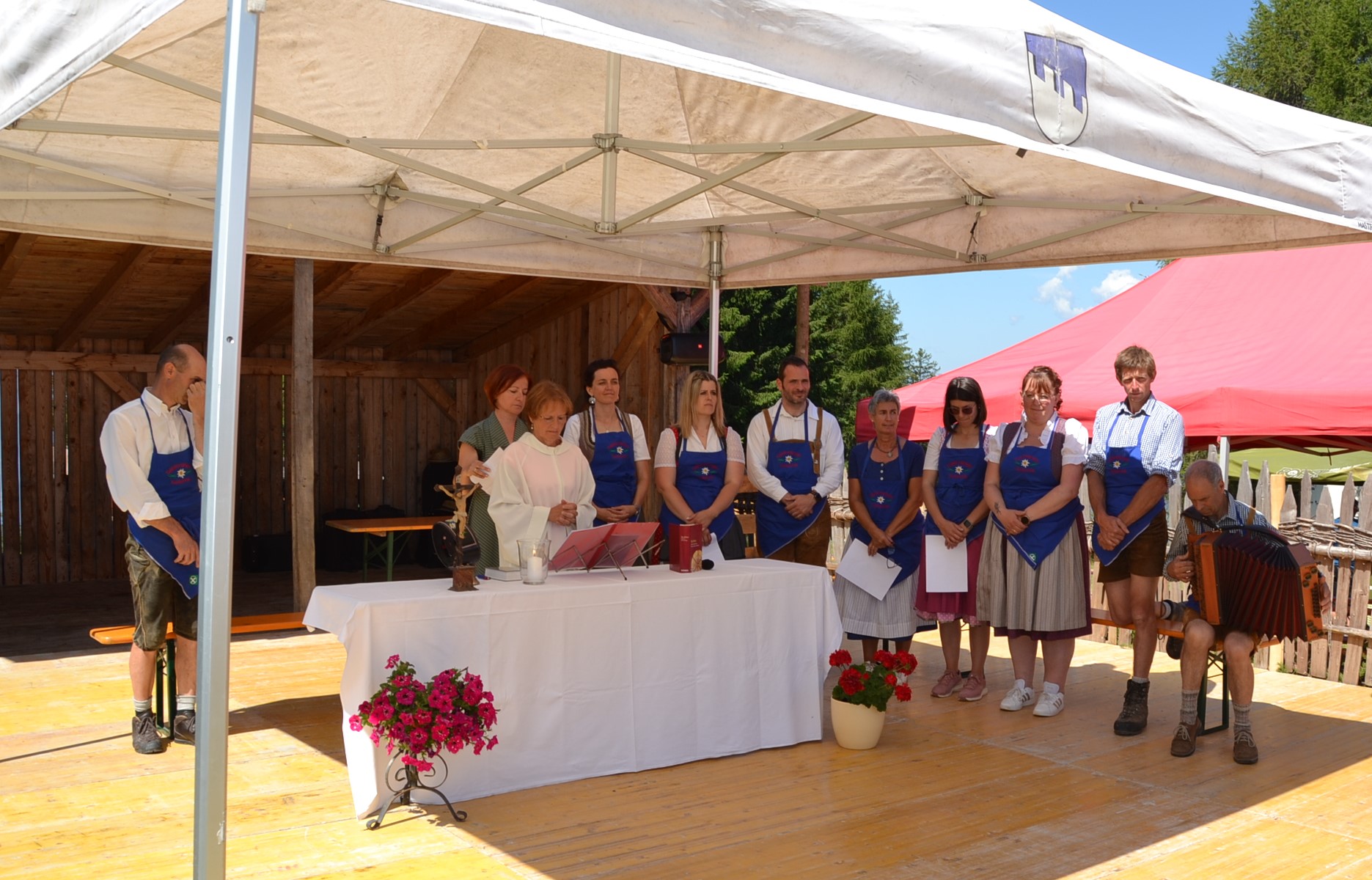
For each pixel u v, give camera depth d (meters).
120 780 4.32
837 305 44.84
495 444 5.39
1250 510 5.07
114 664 6.55
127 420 4.56
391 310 10.70
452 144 4.85
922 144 4.58
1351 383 7.46
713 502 5.71
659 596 4.61
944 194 5.97
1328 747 5.12
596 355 11.16
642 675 4.57
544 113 5.34
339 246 5.91
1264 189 3.86
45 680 6.08
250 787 4.28
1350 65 29.33
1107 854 3.73
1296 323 8.60
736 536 5.86
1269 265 9.44
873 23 2.81
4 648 7.80
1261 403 7.63
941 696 6.07
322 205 5.75
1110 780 4.56
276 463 12.02
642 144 5.05
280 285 9.93
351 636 3.88
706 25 2.53
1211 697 6.18
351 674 3.90
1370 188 4.16
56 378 10.84
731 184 5.81
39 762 4.56
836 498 10.16
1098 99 3.36
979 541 5.80
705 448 5.72
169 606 4.70
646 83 5.19
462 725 3.79
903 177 5.84
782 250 6.87
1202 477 4.96
